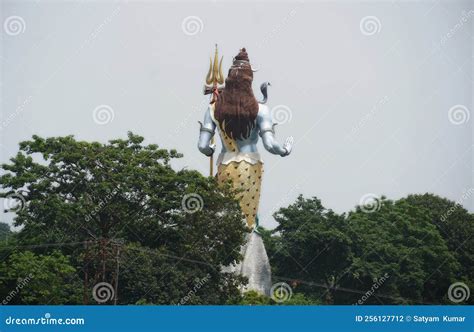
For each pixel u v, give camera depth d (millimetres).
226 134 98125
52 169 89375
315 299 100562
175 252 88250
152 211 89875
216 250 88688
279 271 102812
